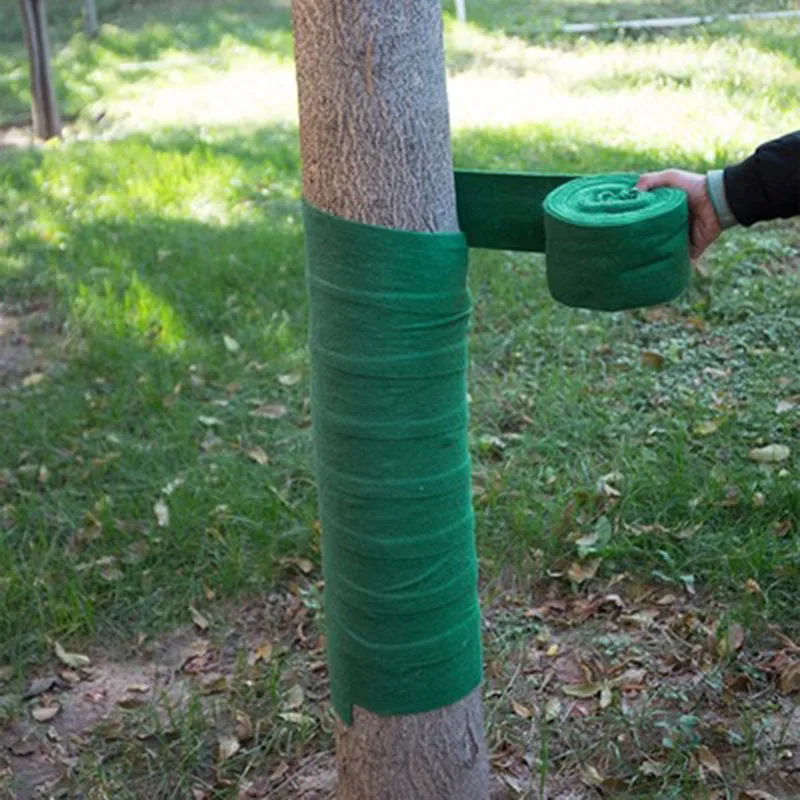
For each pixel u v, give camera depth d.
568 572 3.93
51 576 4.24
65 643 3.98
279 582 4.14
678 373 5.08
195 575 4.20
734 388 4.89
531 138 8.54
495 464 4.60
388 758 2.66
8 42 14.58
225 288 6.38
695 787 3.06
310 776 3.33
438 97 2.38
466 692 2.67
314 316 2.47
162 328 5.97
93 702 3.74
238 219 7.50
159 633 4.00
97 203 8.08
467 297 2.49
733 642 3.51
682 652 3.56
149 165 8.73
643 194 2.46
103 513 4.46
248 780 3.34
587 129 8.64
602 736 3.29
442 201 2.42
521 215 2.53
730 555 3.85
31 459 5.02
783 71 9.80
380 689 2.60
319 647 3.82
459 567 2.57
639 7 13.00
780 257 6.07
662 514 4.11
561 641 3.71
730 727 3.27
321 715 3.52
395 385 2.41
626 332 5.48
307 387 5.34
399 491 2.46
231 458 4.77
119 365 5.67
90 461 4.88
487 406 4.96
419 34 2.33
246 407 5.21
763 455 4.35
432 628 2.57
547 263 2.46
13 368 5.91
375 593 2.53
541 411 4.84
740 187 2.46
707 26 11.70
